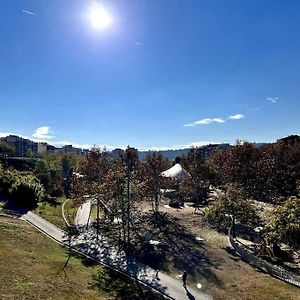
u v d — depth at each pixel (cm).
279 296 3262
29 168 13512
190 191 8662
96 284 3422
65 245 4797
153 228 5962
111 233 5603
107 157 7231
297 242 3931
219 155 11350
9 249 3969
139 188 5947
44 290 2972
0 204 7006
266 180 8788
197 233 5659
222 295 3325
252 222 6138
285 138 12206
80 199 6450
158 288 3481
